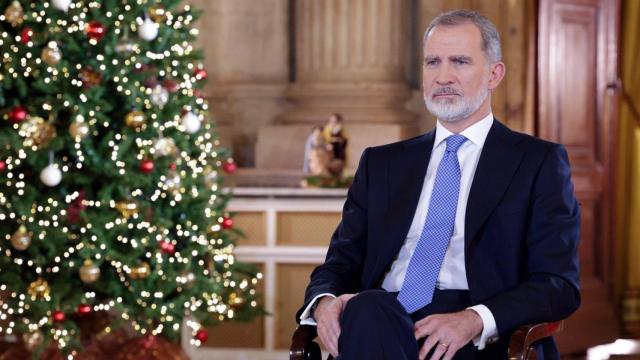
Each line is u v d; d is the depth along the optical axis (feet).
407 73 37.40
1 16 22.85
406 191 13.11
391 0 37.24
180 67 24.53
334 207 26.58
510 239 12.48
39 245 22.84
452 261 12.60
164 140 23.29
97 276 22.74
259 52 38.83
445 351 11.27
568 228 12.41
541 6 27.71
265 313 25.29
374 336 10.94
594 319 28.66
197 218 24.48
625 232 32.09
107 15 23.16
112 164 22.85
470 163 12.98
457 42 12.66
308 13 38.06
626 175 32.24
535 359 11.75
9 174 22.49
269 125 37.81
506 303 11.73
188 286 24.06
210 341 26.99
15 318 23.44
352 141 36.11
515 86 30.60
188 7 25.23
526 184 12.62
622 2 31.81
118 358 24.21
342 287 12.88
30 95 23.47
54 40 22.79
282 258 26.73
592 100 28.89
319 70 37.81
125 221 23.08
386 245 12.90
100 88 22.82
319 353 12.60
